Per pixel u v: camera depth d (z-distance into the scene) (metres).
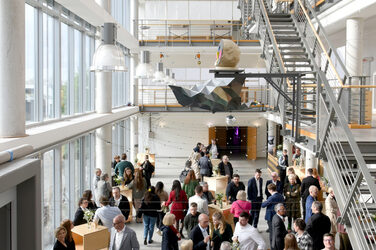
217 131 19.30
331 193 5.51
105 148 8.40
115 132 11.69
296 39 7.29
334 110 3.81
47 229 5.77
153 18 15.49
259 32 8.26
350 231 3.51
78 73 7.55
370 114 6.65
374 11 6.97
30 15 5.08
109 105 8.37
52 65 6.00
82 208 5.41
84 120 6.23
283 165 9.20
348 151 4.35
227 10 15.41
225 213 5.77
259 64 14.98
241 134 19.25
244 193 5.48
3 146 3.28
